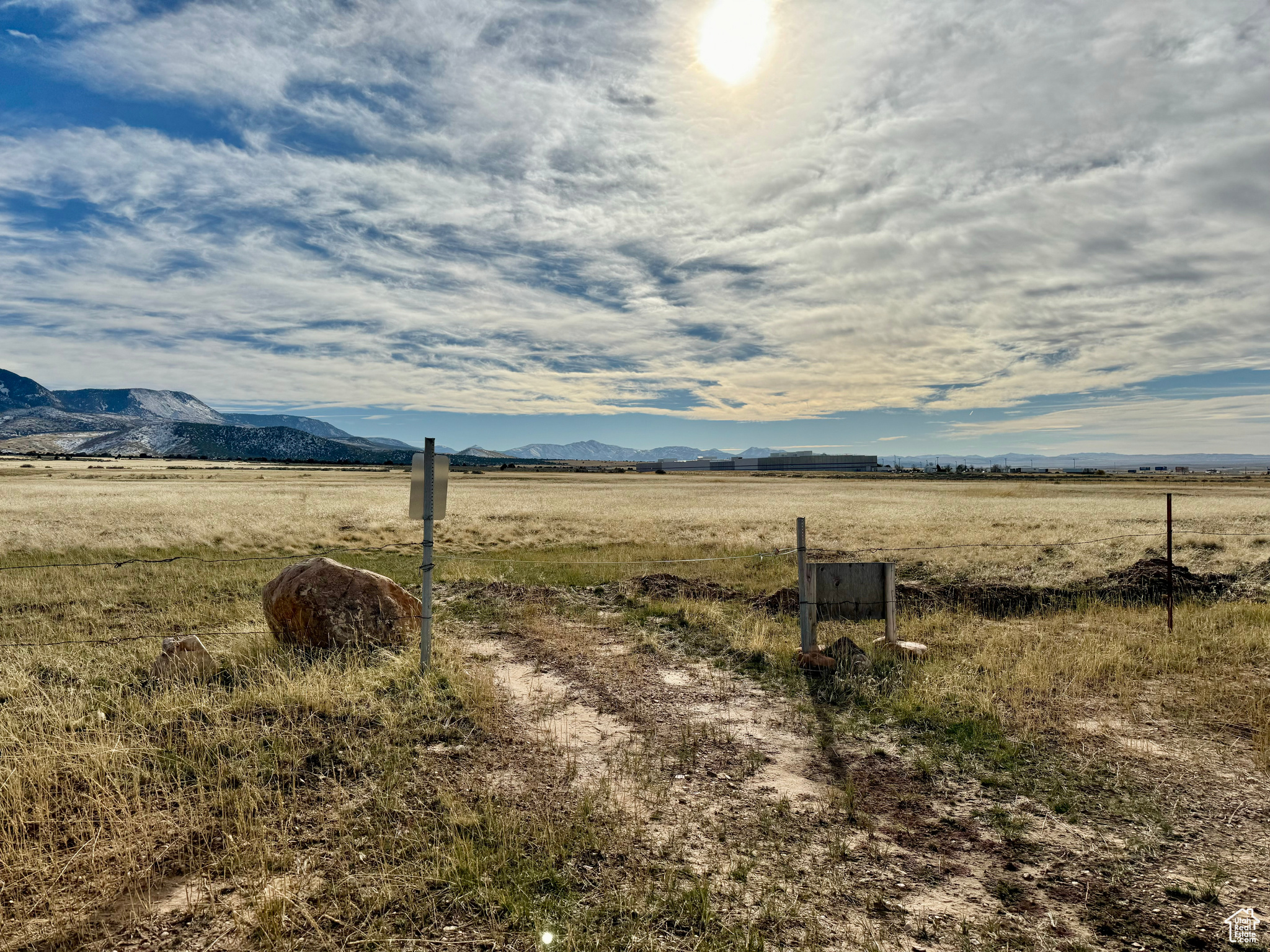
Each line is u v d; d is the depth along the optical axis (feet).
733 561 61.62
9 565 57.26
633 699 24.43
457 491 198.18
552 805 15.90
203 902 12.10
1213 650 29.07
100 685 23.58
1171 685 25.04
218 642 30.01
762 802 16.52
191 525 90.17
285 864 13.19
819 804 16.44
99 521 94.32
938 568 54.85
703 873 13.33
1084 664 26.50
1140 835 14.97
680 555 66.28
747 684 26.43
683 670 28.40
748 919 11.91
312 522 96.73
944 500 163.53
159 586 45.73
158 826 14.33
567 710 23.15
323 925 11.53
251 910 11.91
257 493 169.17
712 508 134.41
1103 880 13.32
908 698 23.58
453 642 31.22
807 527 92.99
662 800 16.42
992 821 15.64
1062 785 17.39
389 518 104.12
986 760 18.93
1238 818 15.66
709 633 34.19
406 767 17.67
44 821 14.15
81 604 39.58
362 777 17.02
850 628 34.53
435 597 44.14
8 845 13.12
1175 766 18.37
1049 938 11.50
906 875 13.48
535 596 44.34
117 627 33.37
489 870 13.07
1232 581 45.50
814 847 14.47
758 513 119.24
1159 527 82.48
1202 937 11.51
